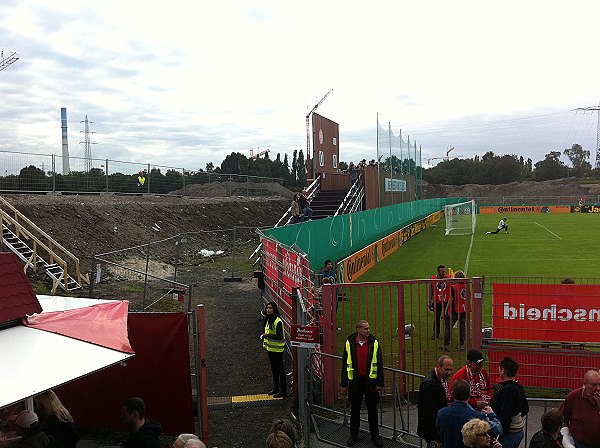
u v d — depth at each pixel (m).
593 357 8.13
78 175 27.19
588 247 28.97
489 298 14.89
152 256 21.52
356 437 6.91
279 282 11.59
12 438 4.95
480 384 6.20
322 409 8.15
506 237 36.00
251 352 10.98
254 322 13.25
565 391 8.28
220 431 7.47
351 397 6.82
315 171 29.03
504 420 5.54
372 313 13.27
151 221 26.08
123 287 15.82
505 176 134.75
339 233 19.28
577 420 5.40
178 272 20.08
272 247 12.55
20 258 14.78
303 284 9.36
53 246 17.06
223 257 24.92
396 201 37.00
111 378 7.05
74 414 7.25
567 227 44.00
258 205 42.97
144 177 32.94
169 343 6.89
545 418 4.94
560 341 8.33
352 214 21.42
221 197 39.78
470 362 6.20
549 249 28.36
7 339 4.55
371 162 31.97
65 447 5.04
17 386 3.87
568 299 8.25
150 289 15.62
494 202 95.81
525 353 8.40
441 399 5.83
